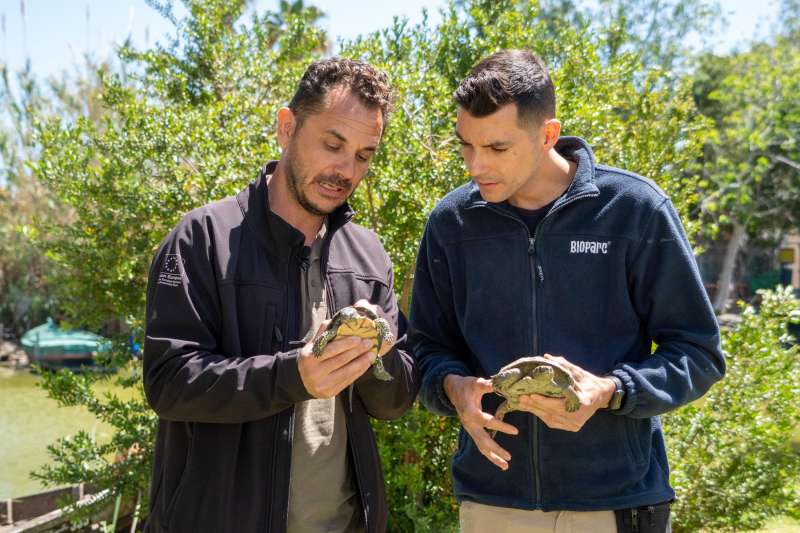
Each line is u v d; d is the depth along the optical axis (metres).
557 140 2.18
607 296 2.03
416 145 3.99
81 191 4.68
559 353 2.03
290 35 5.84
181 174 4.42
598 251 2.02
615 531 2.00
